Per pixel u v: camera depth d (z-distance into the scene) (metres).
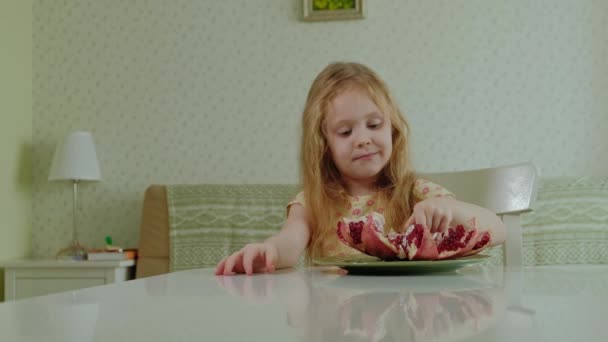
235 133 3.10
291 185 2.78
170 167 3.12
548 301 0.32
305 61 3.08
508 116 2.99
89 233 3.12
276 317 0.26
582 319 0.24
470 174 1.18
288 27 3.09
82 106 3.17
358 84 1.16
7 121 2.95
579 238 2.60
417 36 3.03
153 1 3.16
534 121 2.97
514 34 3.00
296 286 0.46
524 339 0.19
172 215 2.74
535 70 2.98
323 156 1.22
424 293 0.38
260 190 2.76
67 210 3.14
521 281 0.48
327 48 3.07
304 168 1.21
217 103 3.12
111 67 3.17
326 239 1.16
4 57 2.93
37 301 0.35
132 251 2.79
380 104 1.15
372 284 0.47
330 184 1.22
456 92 3.01
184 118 3.13
